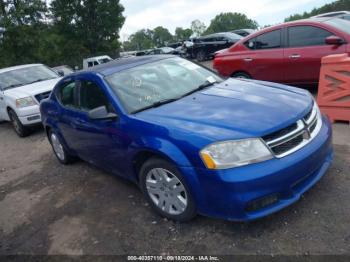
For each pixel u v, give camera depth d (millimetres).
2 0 24953
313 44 7035
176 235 3467
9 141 8570
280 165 3033
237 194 2973
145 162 3695
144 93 4168
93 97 4500
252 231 3301
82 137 4805
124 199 4379
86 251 3518
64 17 41094
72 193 4867
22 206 4793
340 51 6613
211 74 4844
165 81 4414
